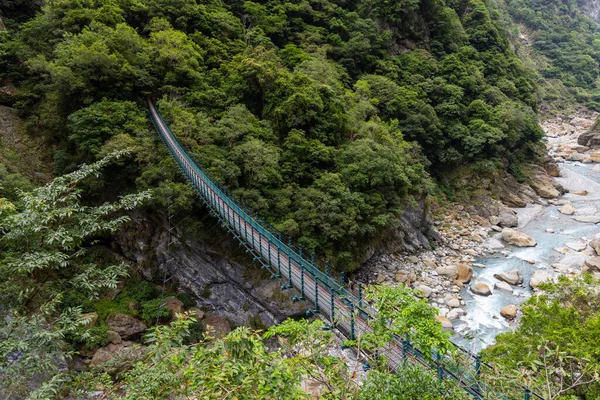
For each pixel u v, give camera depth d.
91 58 22.16
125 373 6.04
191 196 19.62
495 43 51.19
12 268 6.10
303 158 23.47
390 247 25.88
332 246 21.39
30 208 6.41
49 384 5.34
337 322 7.47
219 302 19.95
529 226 33.19
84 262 20.66
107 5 27.84
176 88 25.70
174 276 20.98
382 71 39.88
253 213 20.17
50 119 23.72
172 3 32.28
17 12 30.30
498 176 38.38
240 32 34.84
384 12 43.44
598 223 32.81
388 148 26.02
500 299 21.66
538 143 45.53
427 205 30.14
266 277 19.44
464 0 54.28
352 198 21.95
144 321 18.69
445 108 39.34
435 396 4.35
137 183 20.25
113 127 21.20
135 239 21.66
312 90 25.64
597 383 7.07
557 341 8.45
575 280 11.53
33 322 5.69
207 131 22.41
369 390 4.38
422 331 4.98
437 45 46.59
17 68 26.09
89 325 16.92
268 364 4.56
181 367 5.07
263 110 26.48
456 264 24.89
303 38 38.25
